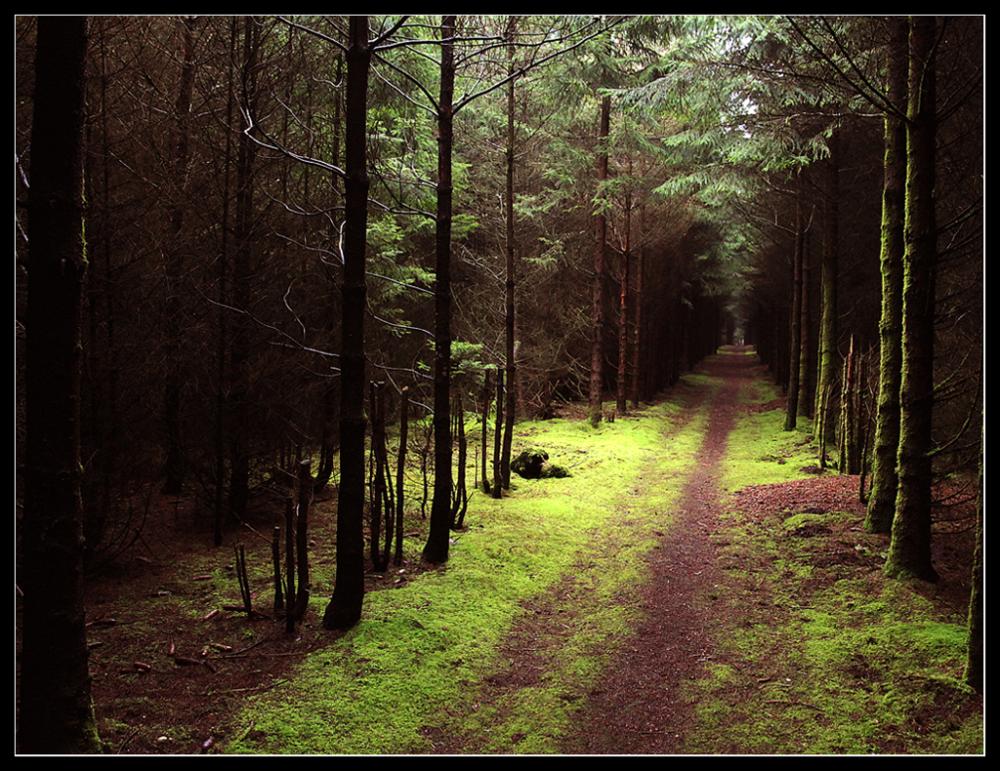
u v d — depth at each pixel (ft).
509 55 35.68
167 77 28.48
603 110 51.83
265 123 27.91
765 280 91.04
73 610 11.80
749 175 40.68
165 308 23.79
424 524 28.99
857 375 37.06
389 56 30.12
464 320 54.08
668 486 37.93
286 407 27.53
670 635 19.99
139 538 25.31
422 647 18.06
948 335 31.17
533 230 58.39
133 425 22.62
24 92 19.48
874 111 30.45
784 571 24.26
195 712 14.79
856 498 31.48
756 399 80.12
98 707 14.58
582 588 23.67
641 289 69.87
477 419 51.47
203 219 25.81
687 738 14.73
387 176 33.35
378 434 23.27
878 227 48.47
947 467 30.81
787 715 15.44
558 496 35.24
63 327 11.32
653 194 57.21
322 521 28.71
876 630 18.99
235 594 20.97
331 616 18.95
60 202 11.16
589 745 14.48
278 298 27.20
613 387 82.58
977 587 15.56
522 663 18.25
